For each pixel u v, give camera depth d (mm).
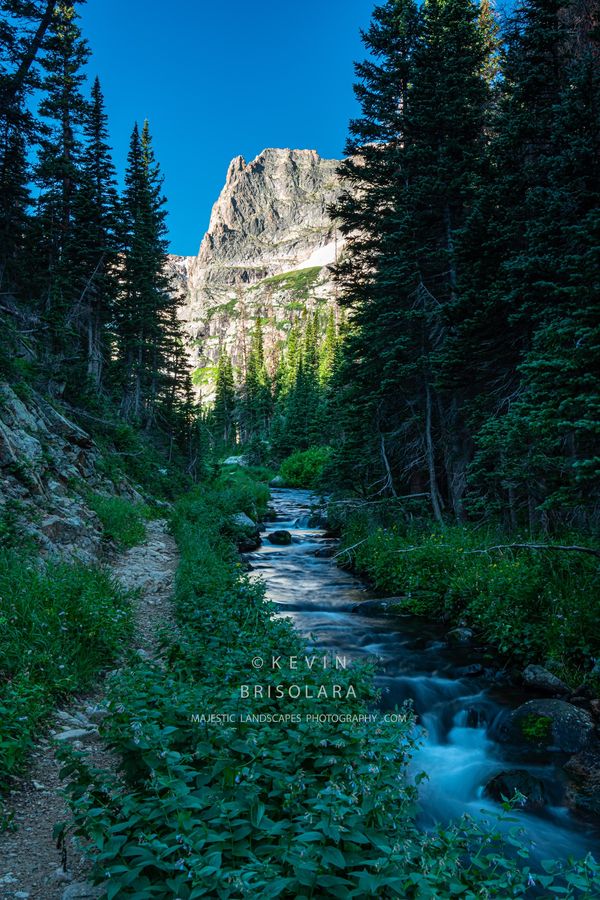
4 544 9148
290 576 17047
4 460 11930
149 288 34312
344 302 19969
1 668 5848
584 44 14352
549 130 12031
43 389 18875
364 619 12352
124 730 3738
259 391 95625
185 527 18938
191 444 41156
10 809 4316
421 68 17312
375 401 17969
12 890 3434
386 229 18734
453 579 12469
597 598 9102
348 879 2877
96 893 3320
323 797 3086
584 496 8078
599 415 7332
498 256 12898
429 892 2494
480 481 13172
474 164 14789
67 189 28953
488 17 20750
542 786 6129
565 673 8406
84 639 7184
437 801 6051
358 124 18391
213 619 7809
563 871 2719
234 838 2871
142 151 38906
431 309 16875
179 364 41062
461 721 7895
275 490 48969
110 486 19297
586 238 8031
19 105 21625
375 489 20359
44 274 27344
